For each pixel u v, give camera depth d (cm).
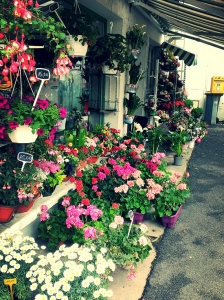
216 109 1228
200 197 501
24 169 284
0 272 238
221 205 472
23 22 221
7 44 221
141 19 698
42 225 326
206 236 379
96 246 278
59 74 255
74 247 248
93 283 229
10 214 275
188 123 814
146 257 312
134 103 601
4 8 216
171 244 358
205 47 1227
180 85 949
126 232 312
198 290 282
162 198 388
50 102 289
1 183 275
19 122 251
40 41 378
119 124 594
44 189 330
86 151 403
